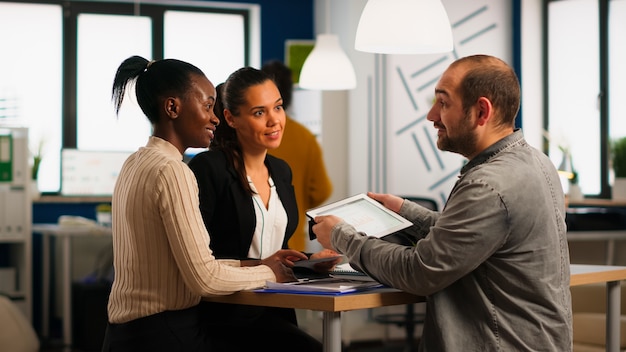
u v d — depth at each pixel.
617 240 5.55
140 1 7.70
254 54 8.01
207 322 2.67
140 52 7.77
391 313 6.56
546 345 2.20
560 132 7.07
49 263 6.98
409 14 2.99
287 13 8.01
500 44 7.21
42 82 7.48
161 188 2.30
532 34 7.19
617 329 2.97
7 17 7.41
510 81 2.29
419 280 2.18
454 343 2.21
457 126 2.31
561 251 2.27
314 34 8.04
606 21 6.78
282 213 2.85
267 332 2.56
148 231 2.33
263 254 2.79
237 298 2.36
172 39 7.87
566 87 7.06
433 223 2.74
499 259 2.20
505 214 2.14
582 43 6.94
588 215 5.46
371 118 6.91
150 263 2.34
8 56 7.42
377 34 3.01
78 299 6.36
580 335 3.96
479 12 7.13
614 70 6.73
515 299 2.20
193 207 2.32
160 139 2.45
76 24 7.56
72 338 6.52
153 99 2.44
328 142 7.02
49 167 7.44
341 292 2.20
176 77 2.43
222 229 2.76
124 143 7.65
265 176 2.88
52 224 7.20
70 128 7.53
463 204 2.16
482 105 2.27
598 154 6.82
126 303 2.38
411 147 6.93
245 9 8.06
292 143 4.75
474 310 2.22
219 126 2.83
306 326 6.49
